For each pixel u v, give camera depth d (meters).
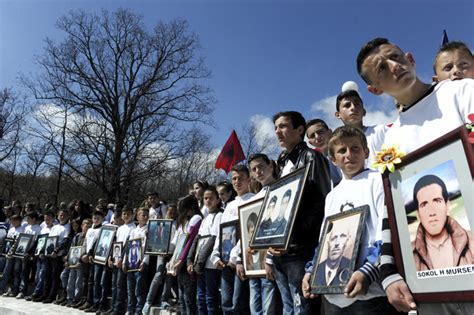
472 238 1.55
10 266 10.38
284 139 3.74
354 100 4.02
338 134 2.67
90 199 24.73
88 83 22.98
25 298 9.30
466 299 1.54
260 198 4.10
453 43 2.73
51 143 21.88
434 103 2.03
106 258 7.55
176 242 6.27
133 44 24.34
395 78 2.07
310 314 3.07
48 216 10.12
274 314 3.70
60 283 9.22
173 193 28.94
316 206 3.08
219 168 8.90
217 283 5.06
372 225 2.34
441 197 1.70
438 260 1.68
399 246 1.86
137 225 7.82
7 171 25.62
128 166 22.50
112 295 7.30
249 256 4.05
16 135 25.27
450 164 1.67
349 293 2.14
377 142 2.64
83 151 21.70
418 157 1.83
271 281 3.75
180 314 6.05
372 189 2.42
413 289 1.77
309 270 2.62
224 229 4.83
